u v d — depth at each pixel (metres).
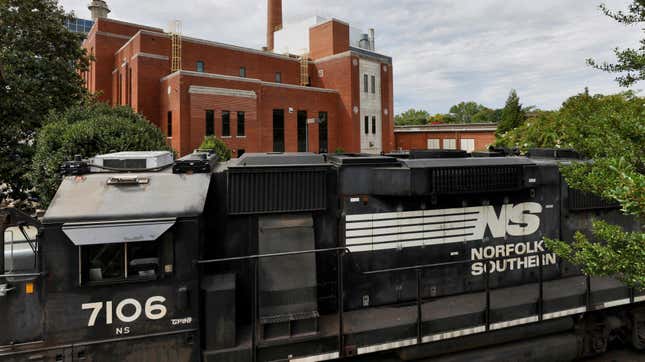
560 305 6.17
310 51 47.25
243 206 5.03
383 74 42.16
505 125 38.62
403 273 6.04
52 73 17.66
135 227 4.00
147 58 30.89
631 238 3.78
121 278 4.06
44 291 3.92
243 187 5.04
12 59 16.28
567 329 6.36
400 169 5.63
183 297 4.20
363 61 40.38
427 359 5.54
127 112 16.39
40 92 17.28
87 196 4.21
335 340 4.88
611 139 4.33
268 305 4.68
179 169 4.70
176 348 4.23
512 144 19.09
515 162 6.49
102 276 4.05
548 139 14.67
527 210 6.82
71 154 11.55
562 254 4.65
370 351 5.04
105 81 36.19
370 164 5.83
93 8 39.34
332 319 5.37
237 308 5.10
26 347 3.89
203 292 4.44
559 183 7.02
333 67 40.69
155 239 4.08
